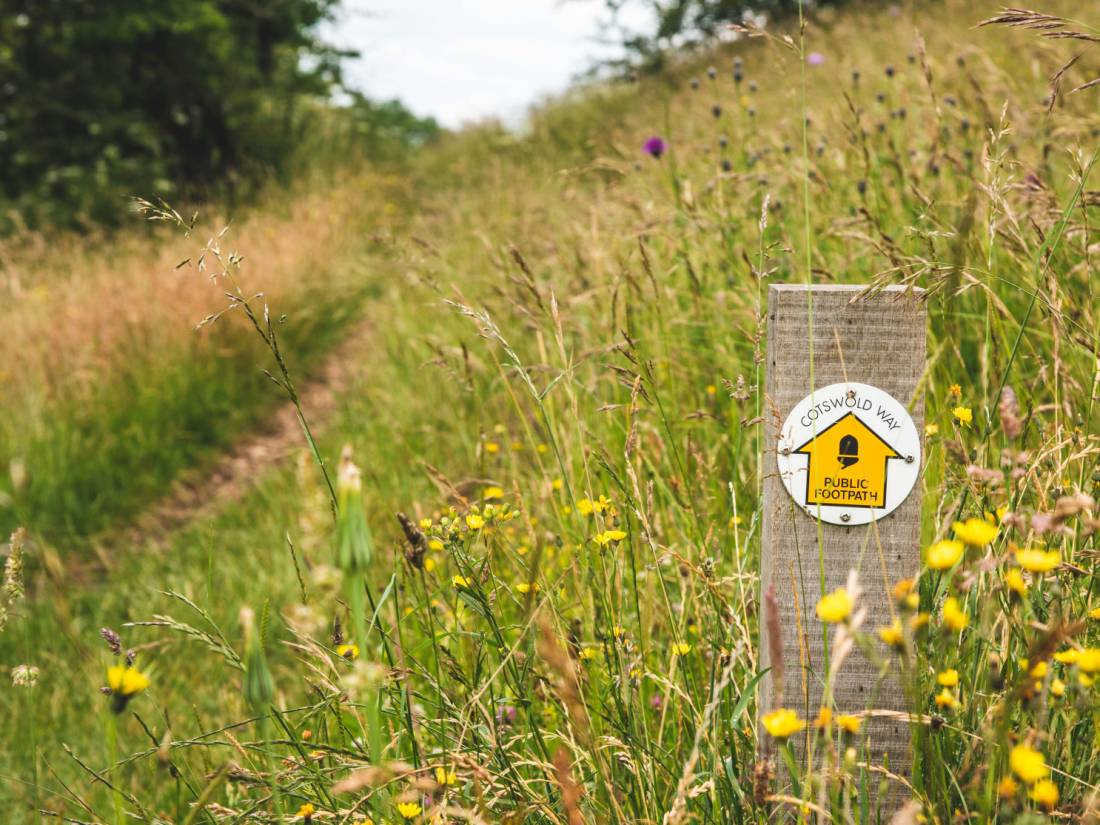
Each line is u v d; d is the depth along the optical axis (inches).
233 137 645.3
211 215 502.0
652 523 89.7
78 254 407.2
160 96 627.8
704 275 150.2
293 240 413.4
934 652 59.7
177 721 118.2
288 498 205.0
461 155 650.2
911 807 43.3
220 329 309.6
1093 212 113.7
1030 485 69.0
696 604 78.0
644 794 61.5
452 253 272.2
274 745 79.7
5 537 208.8
